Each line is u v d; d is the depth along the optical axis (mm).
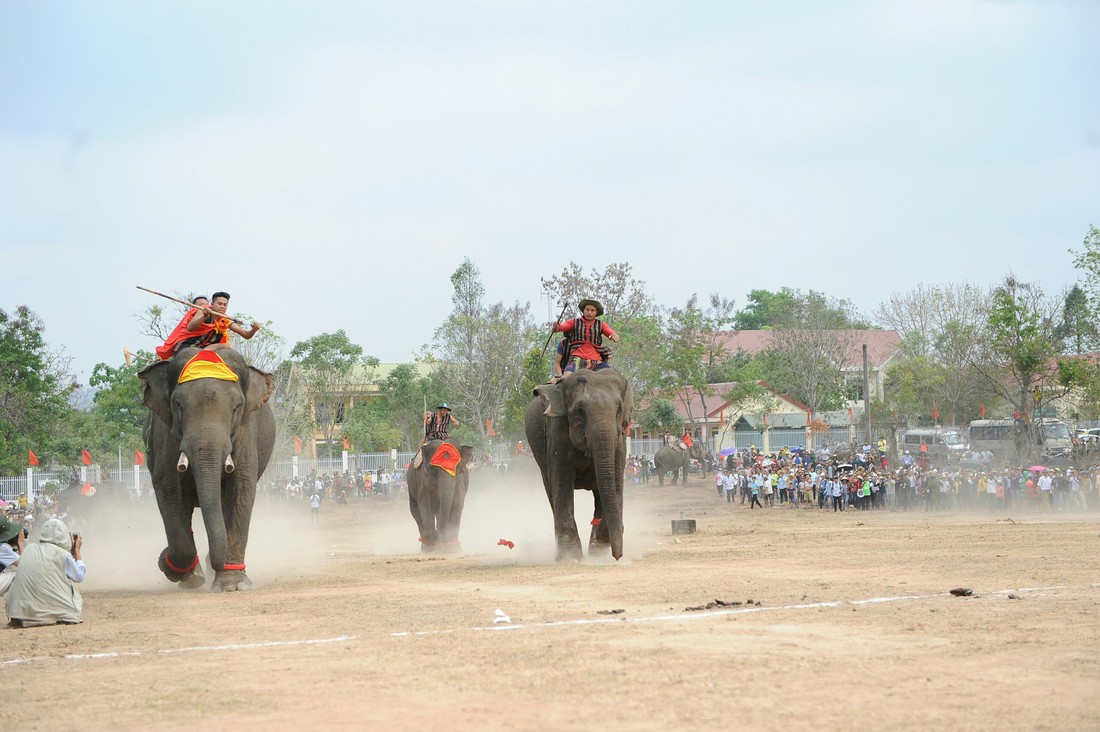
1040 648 8992
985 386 68875
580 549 18469
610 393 17734
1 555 14031
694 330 71625
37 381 62031
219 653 9648
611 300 68000
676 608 11680
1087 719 6766
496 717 6992
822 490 47031
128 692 8070
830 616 10852
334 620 11570
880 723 6703
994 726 6625
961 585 13586
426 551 25359
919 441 64562
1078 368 53438
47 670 9148
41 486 55562
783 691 7547
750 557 18672
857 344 92500
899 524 32656
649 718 6891
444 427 26203
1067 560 17062
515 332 76188
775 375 84188
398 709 7266
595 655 8875
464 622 11023
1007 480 40562
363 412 82375
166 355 16031
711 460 68375
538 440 19578
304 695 7766
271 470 62281
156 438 16094
